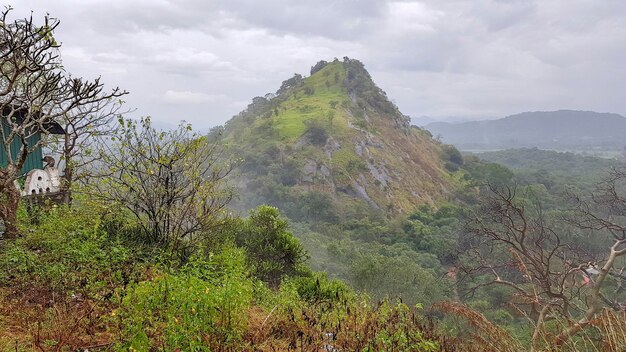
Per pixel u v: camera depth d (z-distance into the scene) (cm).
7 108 971
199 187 785
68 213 773
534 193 6456
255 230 1253
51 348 393
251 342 452
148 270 628
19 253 596
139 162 759
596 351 477
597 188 2003
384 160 11162
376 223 7538
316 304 707
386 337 437
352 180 9806
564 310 1074
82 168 908
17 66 577
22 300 489
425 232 6656
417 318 539
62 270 557
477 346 539
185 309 391
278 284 1170
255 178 9644
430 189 10869
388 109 14975
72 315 454
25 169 1126
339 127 11862
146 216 804
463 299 2795
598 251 2478
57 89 697
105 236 679
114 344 387
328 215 8188
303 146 10881
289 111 13512
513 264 1315
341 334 497
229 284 455
